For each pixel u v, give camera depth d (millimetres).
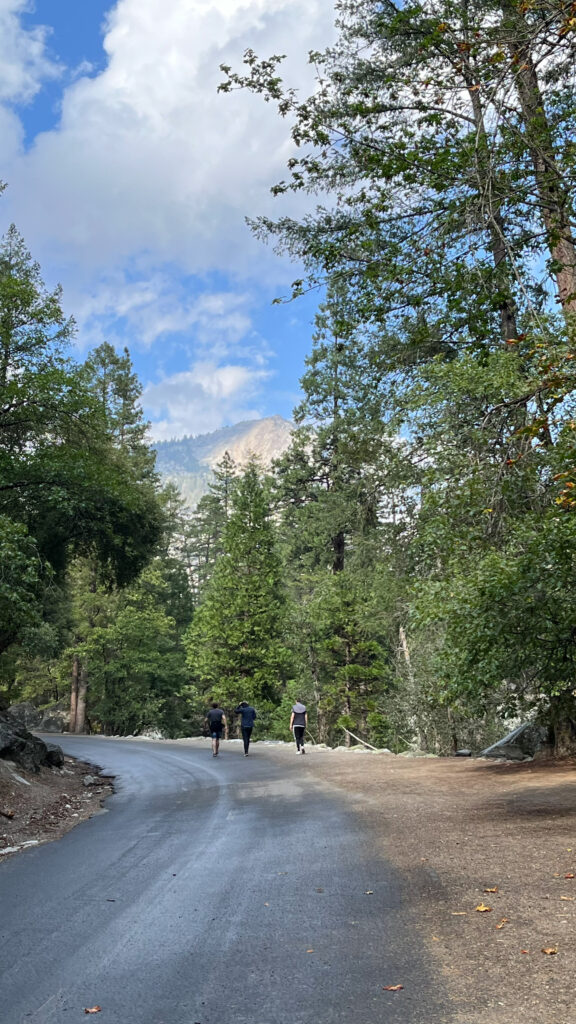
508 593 9523
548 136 8477
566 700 14547
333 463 44656
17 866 8180
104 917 5570
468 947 4414
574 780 12453
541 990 3658
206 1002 3762
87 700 59250
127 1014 3641
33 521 26250
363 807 11211
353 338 18516
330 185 13742
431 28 9586
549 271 8711
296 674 49562
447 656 11367
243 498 47438
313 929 4996
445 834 8430
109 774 20625
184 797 14367
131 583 32969
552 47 7359
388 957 4328
